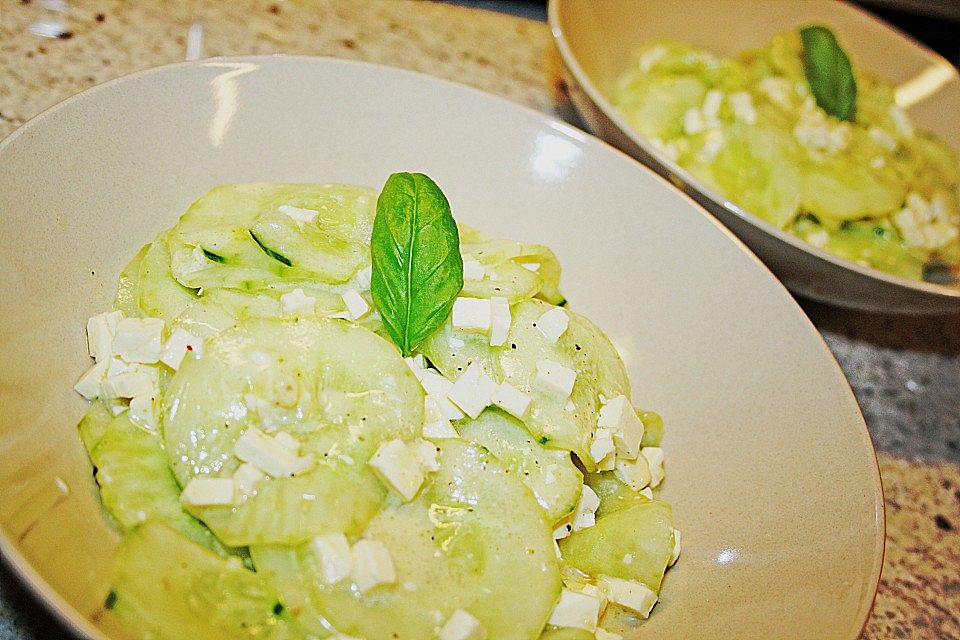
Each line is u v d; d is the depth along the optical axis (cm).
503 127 31
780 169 37
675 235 30
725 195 36
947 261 39
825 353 27
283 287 25
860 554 24
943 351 40
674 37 43
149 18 37
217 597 21
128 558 21
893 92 44
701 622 24
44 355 23
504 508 23
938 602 30
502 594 22
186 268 25
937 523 32
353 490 22
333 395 23
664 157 32
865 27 45
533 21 46
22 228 24
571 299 30
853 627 22
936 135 44
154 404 23
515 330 26
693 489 27
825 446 26
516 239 31
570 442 25
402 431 23
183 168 27
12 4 35
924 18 56
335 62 29
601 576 25
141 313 25
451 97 31
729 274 29
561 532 25
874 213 38
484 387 25
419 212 25
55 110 25
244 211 27
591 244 31
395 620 21
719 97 39
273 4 40
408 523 23
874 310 35
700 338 29
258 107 29
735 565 25
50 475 21
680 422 28
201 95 28
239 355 23
